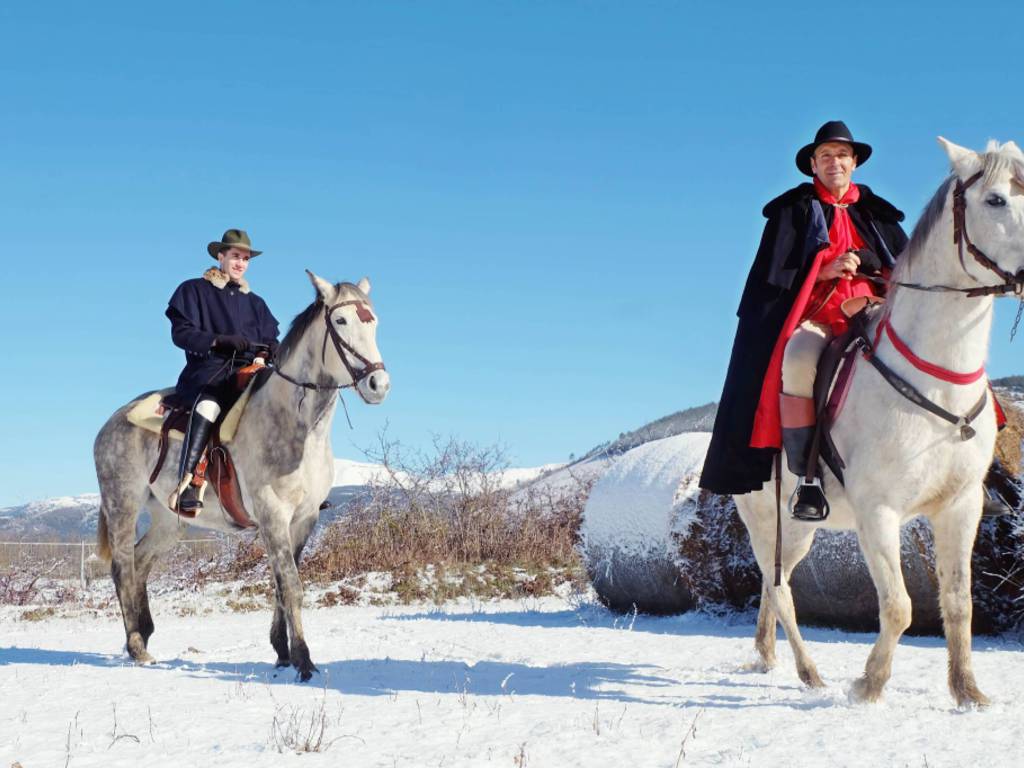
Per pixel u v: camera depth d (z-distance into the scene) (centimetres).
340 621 1184
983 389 527
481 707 571
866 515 533
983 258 489
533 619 1200
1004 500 843
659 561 1117
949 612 544
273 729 497
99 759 461
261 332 877
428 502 1994
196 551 1955
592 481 2317
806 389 584
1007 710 523
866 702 543
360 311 727
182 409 819
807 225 617
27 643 1023
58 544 1942
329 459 777
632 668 742
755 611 1079
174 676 726
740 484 616
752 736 474
